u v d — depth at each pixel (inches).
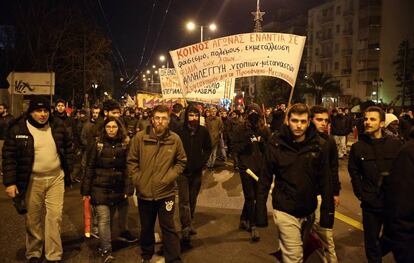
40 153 209.5
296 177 161.2
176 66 339.9
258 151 260.7
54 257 214.2
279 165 164.2
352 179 195.6
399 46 2223.2
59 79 1398.9
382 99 2309.3
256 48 326.6
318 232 199.3
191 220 266.4
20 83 603.2
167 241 206.1
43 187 212.2
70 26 1341.0
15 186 204.5
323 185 164.1
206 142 263.0
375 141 191.2
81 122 456.1
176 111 445.4
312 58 2923.2
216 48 333.1
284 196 163.3
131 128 588.4
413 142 106.0
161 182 203.0
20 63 1285.7
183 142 256.1
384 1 2358.5
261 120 263.4
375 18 2379.4
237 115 599.2
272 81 2127.2
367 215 191.0
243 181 261.4
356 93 2498.8
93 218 264.2
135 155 209.2
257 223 168.7
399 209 103.0
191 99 552.4
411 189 102.4
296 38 319.3
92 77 1485.0
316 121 206.1
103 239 220.5
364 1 2420.0
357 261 226.8
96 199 218.4
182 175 255.3
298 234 162.7
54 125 217.8
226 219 304.2
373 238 189.9
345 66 2608.3
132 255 232.8
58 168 216.8
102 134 221.8
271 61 324.8
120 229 251.4
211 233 272.2
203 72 337.1
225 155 631.8
